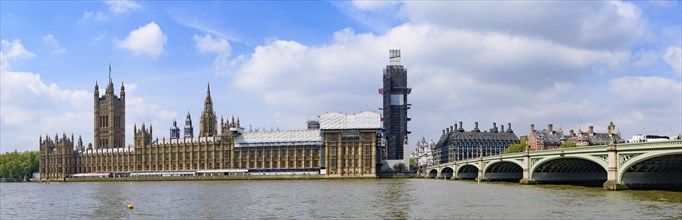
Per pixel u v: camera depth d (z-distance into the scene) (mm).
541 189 128000
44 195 149125
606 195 101750
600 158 118875
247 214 83375
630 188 114438
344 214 80750
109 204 107688
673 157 102688
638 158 105875
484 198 104250
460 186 158250
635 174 115500
